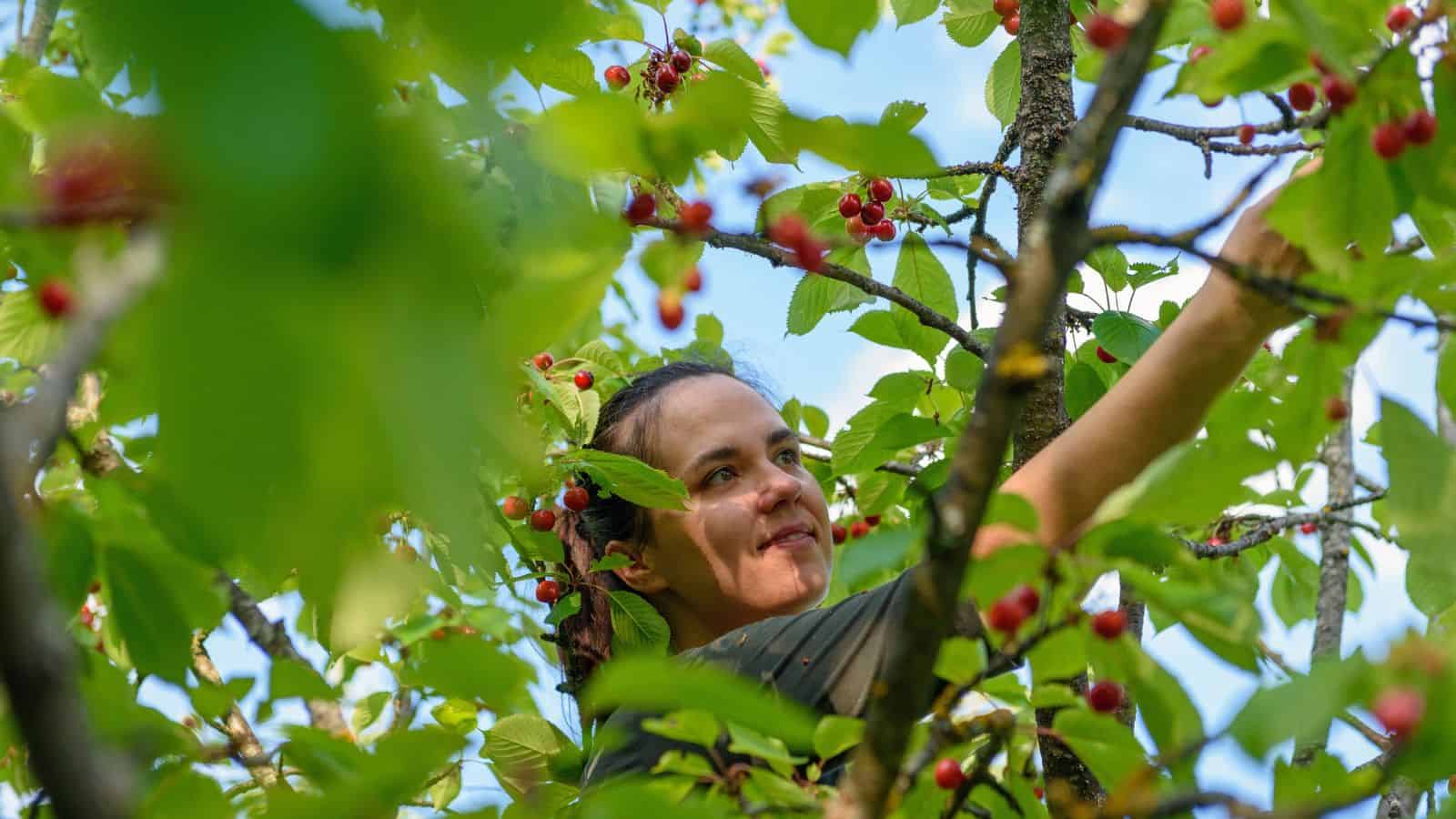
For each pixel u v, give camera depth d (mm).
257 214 792
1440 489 2131
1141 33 1632
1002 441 1557
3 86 2824
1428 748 1764
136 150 932
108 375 2100
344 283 854
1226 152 2992
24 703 1200
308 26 815
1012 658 1970
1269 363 4301
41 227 1293
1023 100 4023
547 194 1425
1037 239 1609
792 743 2322
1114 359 4973
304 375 850
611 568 4715
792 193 4348
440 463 876
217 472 866
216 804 2312
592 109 1419
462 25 1080
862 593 3232
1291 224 2281
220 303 827
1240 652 1978
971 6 5055
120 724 2271
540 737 3773
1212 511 1864
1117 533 1915
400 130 902
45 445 1843
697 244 2764
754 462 4672
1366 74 2188
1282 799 2348
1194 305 2791
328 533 918
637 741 3090
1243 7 2199
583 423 4945
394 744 1904
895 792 1946
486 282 1357
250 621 4297
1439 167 2260
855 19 1658
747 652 3186
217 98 773
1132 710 3352
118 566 2492
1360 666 1801
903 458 5938
